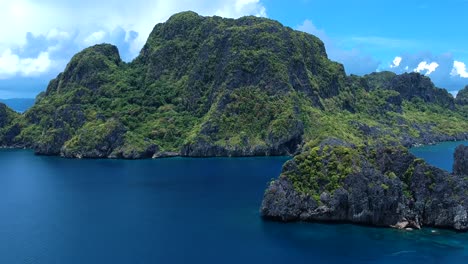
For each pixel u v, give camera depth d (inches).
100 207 6378.0
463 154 6043.3
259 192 7239.2
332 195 5492.1
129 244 4830.2
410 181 5536.4
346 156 5713.6
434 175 5452.8
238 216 5821.9
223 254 4520.2
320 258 4399.6
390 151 5821.9
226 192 7268.7
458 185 5349.4
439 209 5270.7
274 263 4296.3
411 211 5329.7
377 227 5295.3
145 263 4313.5
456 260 4335.6
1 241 4953.3
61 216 5935.0
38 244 4852.4
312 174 5689.0
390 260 4345.5
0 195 7209.6
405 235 5009.8
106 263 4323.3
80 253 4579.2
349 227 5295.3
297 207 5551.2
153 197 6953.7
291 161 5826.8
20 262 4367.6
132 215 5940.0
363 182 5413.4
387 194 5315.0
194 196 6993.1
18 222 5669.3
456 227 5157.5
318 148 6013.8
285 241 4869.6
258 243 4813.0
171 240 4938.5
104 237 5064.0
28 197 7062.0
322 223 5457.7
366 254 4490.7
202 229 5315.0
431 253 4510.3
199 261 4357.8
